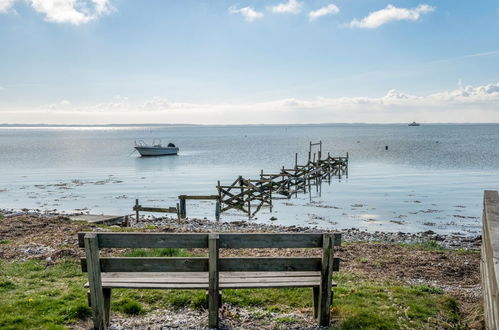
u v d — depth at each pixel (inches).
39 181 1598.2
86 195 1275.8
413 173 1745.8
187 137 7052.2
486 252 209.3
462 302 280.7
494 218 202.2
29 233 521.3
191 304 262.2
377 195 1235.9
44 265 359.3
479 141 4468.5
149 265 207.3
